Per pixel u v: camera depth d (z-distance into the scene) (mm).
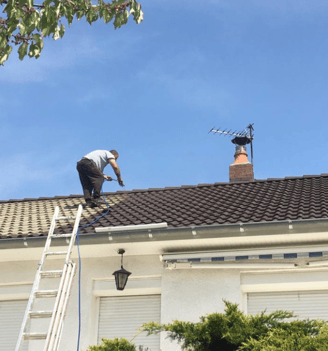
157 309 10883
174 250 10703
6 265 11398
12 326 11188
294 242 10188
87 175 12820
